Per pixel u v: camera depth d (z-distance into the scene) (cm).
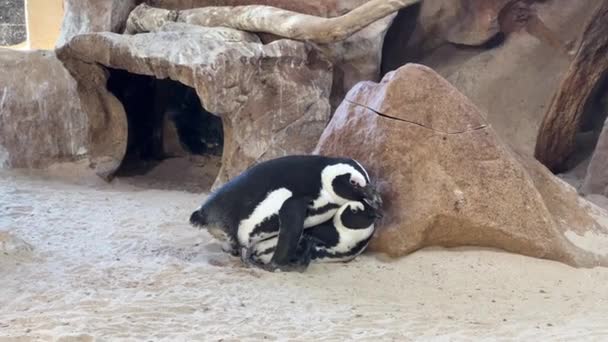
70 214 463
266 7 555
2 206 473
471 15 570
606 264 414
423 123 418
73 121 560
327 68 547
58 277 380
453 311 367
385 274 397
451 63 585
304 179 397
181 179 570
